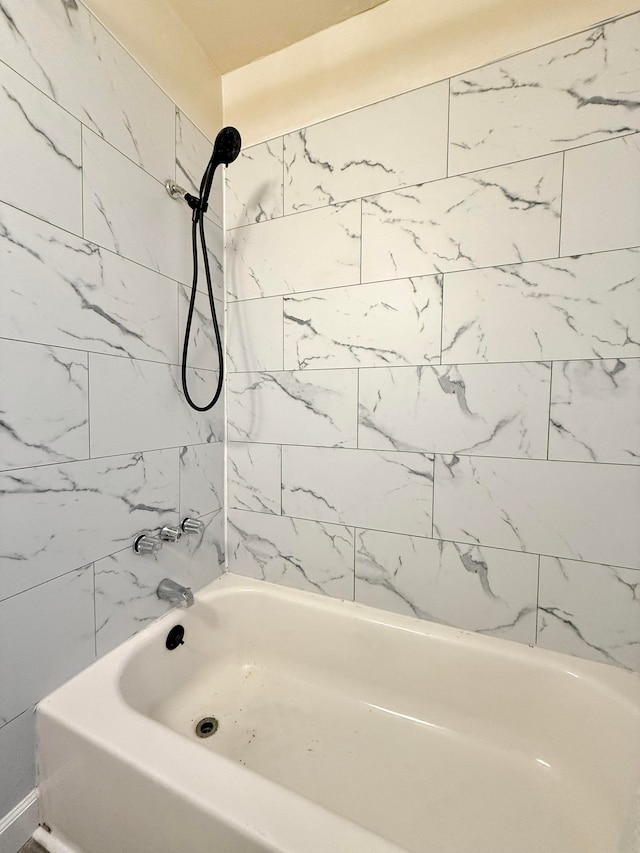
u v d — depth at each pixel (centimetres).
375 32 119
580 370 102
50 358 88
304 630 136
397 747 112
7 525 81
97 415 100
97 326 100
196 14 121
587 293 100
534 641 112
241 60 137
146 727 84
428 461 121
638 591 100
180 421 130
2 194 77
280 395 142
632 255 96
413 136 116
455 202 112
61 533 92
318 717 123
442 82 112
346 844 62
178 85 124
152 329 117
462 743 112
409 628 122
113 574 107
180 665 126
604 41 95
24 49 81
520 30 103
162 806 73
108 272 102
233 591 143
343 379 131
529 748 107
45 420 88
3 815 84
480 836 89
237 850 65
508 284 108
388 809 96
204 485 143
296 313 137
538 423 108
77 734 83
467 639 117
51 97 86
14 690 84
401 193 119
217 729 118
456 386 116
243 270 145
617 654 103
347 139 125
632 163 95
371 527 130
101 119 99
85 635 99
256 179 140
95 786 82
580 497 105
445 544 121
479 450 115
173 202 124
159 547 115
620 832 83
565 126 100
